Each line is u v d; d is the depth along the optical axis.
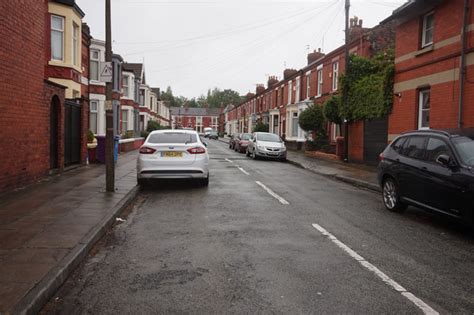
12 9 9.41
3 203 8.44
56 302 4.22
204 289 4.57
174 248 6.12
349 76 20.52
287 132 36.53
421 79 15.02
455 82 13.12
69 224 6.83
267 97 46.91
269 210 9.02
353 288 4.63
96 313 3.97
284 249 6.09
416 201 8.12
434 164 7.71
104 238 6.66
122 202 8.86
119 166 16.81
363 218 8.34
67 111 14.76
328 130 27.05
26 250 5.42
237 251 5.97
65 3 19.00
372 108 18.42
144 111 47.03
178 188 12.07
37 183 11.16
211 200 10.16
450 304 4.24
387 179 9.26
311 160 22.89
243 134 31.83
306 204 9.81
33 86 10.85
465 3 12.49
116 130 28.00
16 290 4.11
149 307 4.11
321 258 5.69
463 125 12.66
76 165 15.61
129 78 35.06
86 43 24.81
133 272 5.11
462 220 6.88
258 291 4.52
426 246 6.38
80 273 5.06
